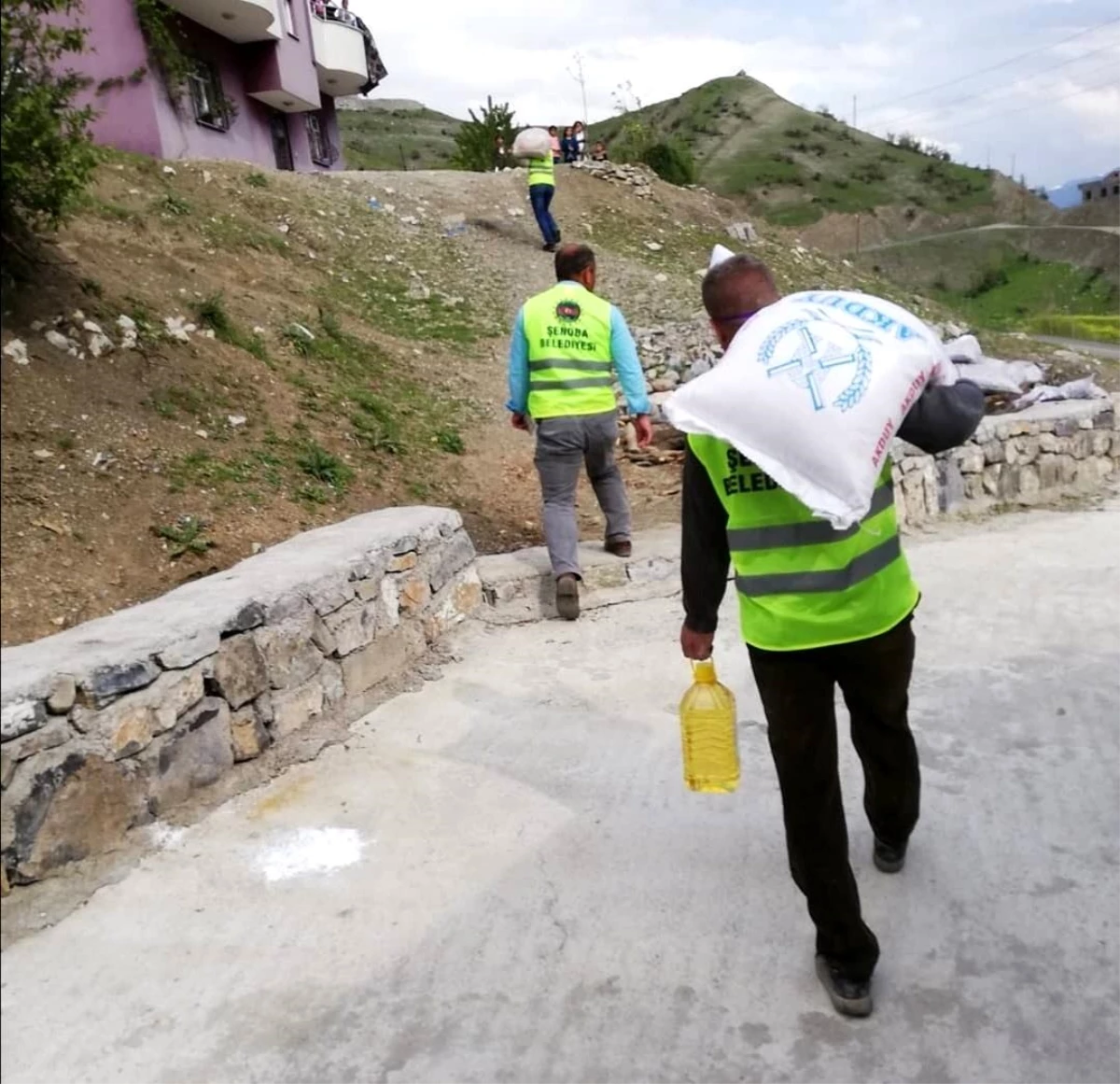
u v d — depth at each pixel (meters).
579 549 6.15
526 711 4.39
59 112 5.41
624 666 4.88
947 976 2.73
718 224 17.47
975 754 3.88
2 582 4.07
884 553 2.51
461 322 10.59
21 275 5.70
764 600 2.46
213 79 16.97
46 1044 2.53
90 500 4.76
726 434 2.25
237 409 6.18
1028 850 3.26
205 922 2.99
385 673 4.66
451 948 2.89
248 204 11.45
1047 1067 2.41
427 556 5.09
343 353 8.13
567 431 5.34
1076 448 7.97
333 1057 2.51
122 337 6.02
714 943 2.89
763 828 3.46
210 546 4.87
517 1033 2.58
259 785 3.74
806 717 2.51
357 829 3.47
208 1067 2.48
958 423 2.42
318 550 4.57
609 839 3.41
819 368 2.23
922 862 3.23
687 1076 2.43
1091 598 5.50
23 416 5.02
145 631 3.52
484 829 3.48
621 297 12.71
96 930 2.93
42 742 3.04
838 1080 2.40
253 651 3.82
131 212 9.05
